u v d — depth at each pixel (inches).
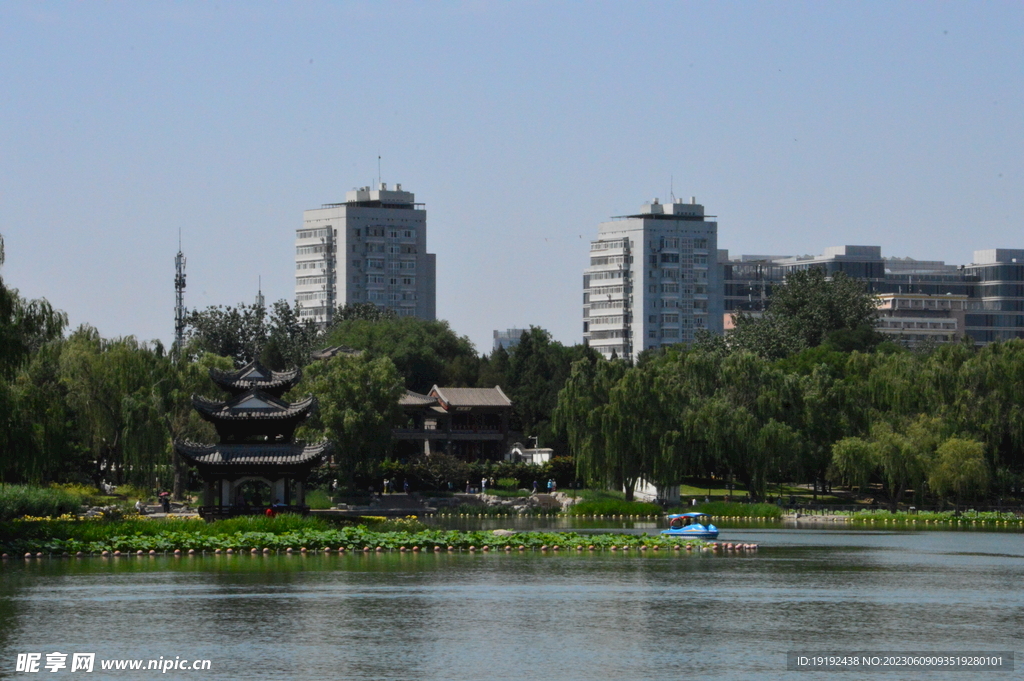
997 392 6127.0
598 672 1955.0
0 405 3629.4
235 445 4532.5
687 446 6186.0
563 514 6028.5
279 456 4498.0
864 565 3400.6
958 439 5880.9
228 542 3614.7
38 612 2440.9
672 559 3518.7
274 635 2225.6
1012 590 2869.1
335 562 3344.0
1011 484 6166.3
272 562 3341.5
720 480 7618.1
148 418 5418.3
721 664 2022.6
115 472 6033.5
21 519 4109.3
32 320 3855.8
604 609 2532.0
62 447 4266.7
